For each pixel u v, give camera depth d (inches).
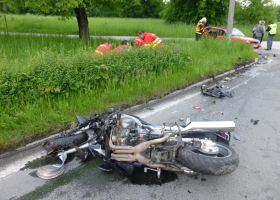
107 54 271.6
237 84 331.0
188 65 356.5
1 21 1076.5
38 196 126.6
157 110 238.7
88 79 242.4
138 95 262.2
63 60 233.8
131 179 140.5
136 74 285.9
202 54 432.1
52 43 454.9
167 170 135.1
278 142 182.5
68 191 130.6
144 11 2365.9
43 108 202.8
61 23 1063.0
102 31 866.1
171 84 295.9
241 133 195.0
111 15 2316.7
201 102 262.5
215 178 141.7
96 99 234.1
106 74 253.9
